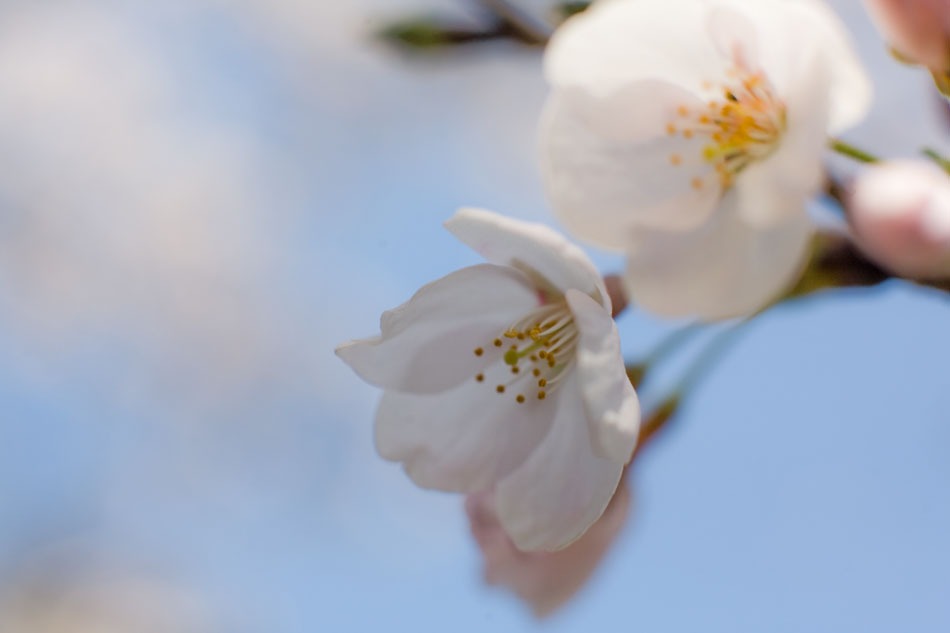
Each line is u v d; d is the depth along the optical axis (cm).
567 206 33
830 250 32
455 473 34
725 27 33
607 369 32
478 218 33
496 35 33
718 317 32
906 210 31
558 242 33
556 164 33
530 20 33
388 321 33
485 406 34
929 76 33
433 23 33
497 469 34
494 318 34
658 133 33
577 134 33
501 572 35
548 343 34
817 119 32
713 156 33
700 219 33
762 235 32
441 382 34
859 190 31
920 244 31
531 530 33
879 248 31
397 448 34
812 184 32
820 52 32
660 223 33
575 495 33
